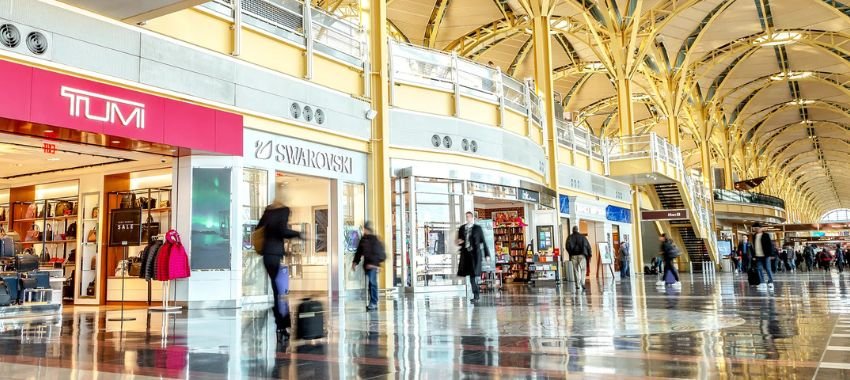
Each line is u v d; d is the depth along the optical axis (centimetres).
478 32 3644
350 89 1480
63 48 912
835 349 531
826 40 4119
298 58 1333
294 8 1324
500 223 2186
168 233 1102
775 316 833
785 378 404
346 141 1452
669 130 4206
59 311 1046
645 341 597
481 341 614
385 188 1510
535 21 2386
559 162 2386
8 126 893
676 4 3388
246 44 1214
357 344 600
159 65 1047
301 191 1485
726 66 4631
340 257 1420
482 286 1797
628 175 2767
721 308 971
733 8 3559
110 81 973
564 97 4894
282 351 557
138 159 1192
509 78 1923
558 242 2147
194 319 904
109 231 1324
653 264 3412
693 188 3334
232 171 1170
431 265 1581
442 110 1677
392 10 3234
